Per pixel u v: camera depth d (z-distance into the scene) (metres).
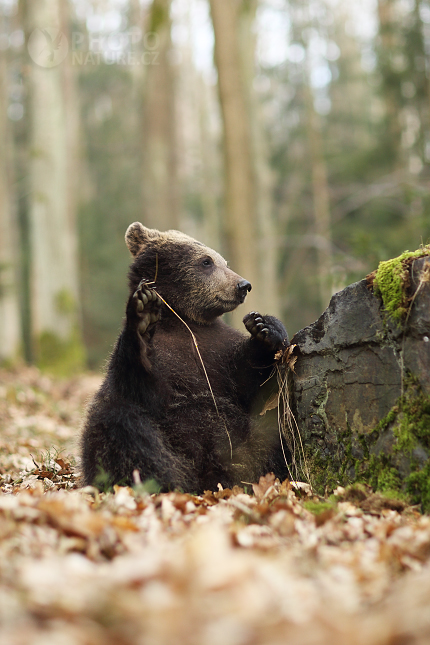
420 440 4.46
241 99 17.95
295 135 36.84
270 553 3.26
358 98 40.31
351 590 2.73
